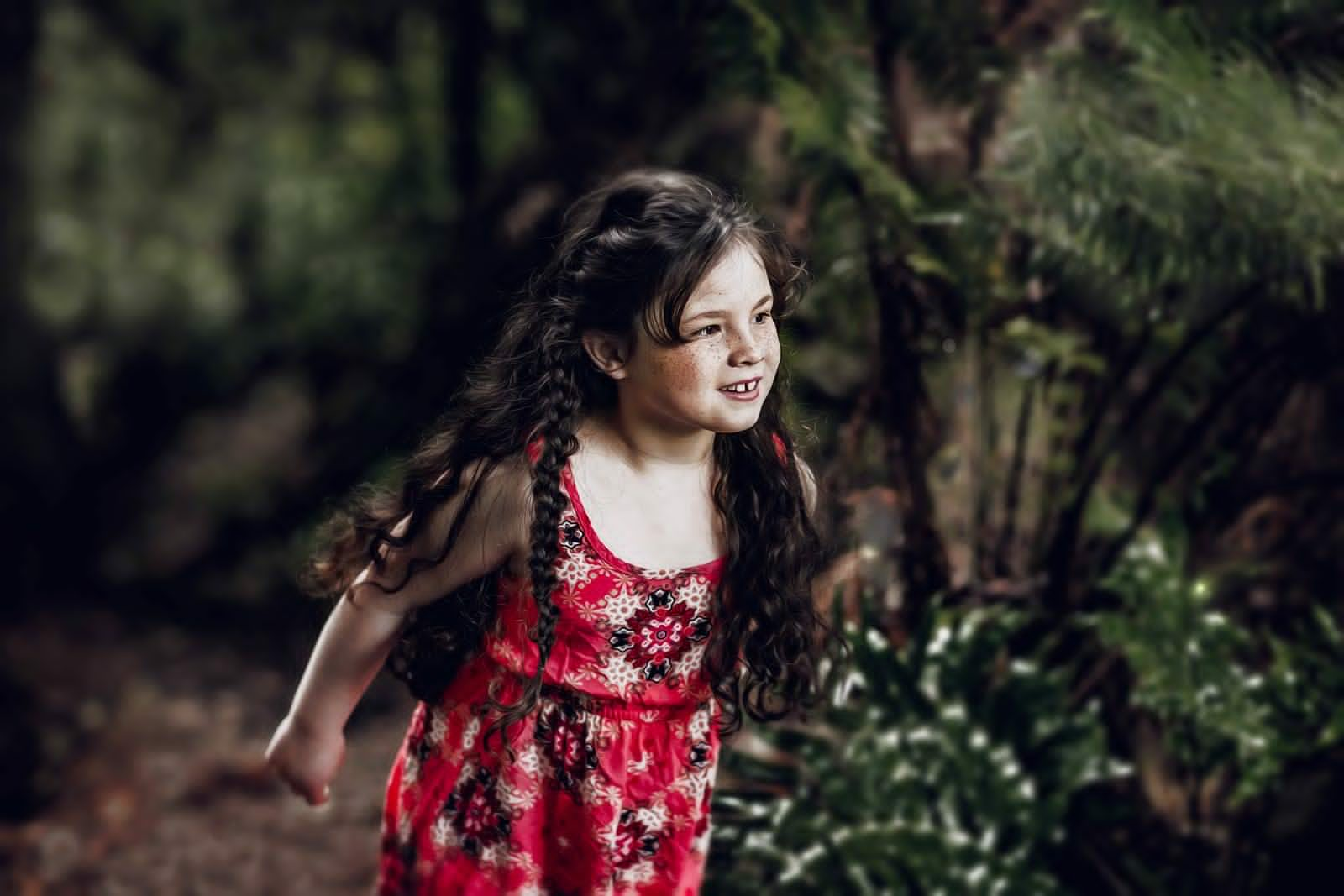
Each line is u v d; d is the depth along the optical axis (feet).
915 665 11.31
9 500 26.48
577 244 7.39
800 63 11.46
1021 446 12.07
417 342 23.67
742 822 11.11
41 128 33.96
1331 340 11.16
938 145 13.00
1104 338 12.17
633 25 17.04
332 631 7.92
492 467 7.45
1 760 18.58
